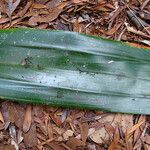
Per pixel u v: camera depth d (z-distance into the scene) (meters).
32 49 0.30
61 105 0.29
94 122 0.31
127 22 0.36
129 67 0.31
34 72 0.30
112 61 0.31
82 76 0.30
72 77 0.30
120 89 0.30
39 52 0.30
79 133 0.31
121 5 0.36
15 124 0.30
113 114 0.32
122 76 0.30
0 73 0.29
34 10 0.34
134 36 0.35
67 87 0.30
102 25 0.35
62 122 0.31
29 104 0.31
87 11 0.35
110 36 0.35
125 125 0.31
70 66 0.30
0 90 0.29
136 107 0.30
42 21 0.34
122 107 0.30
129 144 0.31
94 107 0.30
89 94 0.30
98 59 0.31
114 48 0.31
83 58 0.30
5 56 0.30
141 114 0.31
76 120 0.31
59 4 0.35
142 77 0.31
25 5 0.34
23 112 0.31
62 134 0.31
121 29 0.35
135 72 0.31
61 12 0.35
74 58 0.30
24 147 0.30
